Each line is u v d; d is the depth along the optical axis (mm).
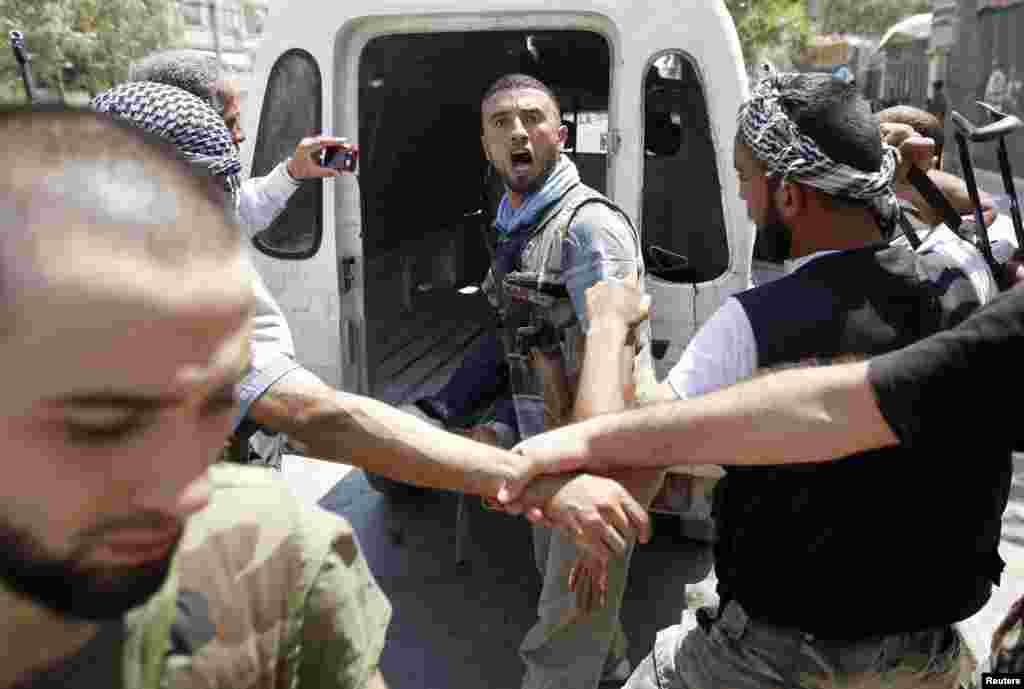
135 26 13125
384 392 4086
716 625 1483
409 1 3039
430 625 2996
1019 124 1926
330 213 3262
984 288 1431
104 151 554
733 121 2912
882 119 3059
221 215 591
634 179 3004
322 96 3176
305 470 4129
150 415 546
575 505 1502
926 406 1119
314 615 841
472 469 1522
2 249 511
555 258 2271
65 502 543
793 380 1240
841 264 1393
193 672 757
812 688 1367
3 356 517
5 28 11609
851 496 1280
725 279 3025
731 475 1422
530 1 2957
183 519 593
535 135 2357
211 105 2330
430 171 5535
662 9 2893
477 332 5133
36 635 659
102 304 514
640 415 1418
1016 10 12422
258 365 1550
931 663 1385
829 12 31688
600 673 2395
